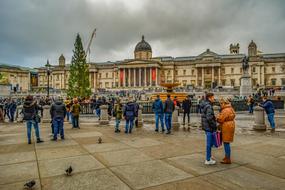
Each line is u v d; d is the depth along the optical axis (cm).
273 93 6431
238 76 12438
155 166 867
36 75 12700
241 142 1302
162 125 1698
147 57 14425
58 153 1065
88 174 785
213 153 1060
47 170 829
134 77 13100
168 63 13538
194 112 3303
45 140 1377
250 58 12281
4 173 800
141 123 1994
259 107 1767
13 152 1089
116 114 1681
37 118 1315
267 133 1620
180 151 1091
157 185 691
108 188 670
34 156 1016
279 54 12888
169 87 4688
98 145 1227
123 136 1498
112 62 15450
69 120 2481
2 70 12725
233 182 713
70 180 732
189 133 1617
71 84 6325
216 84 12012
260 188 669
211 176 764
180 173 791
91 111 3319
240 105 3666
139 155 1021
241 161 930
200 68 13000
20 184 705
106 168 846
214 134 884
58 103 1401
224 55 13450
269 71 12250
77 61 6412
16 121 2542
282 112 3362
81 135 1541
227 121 884
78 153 1062
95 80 14562
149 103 3550
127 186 684
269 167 857
